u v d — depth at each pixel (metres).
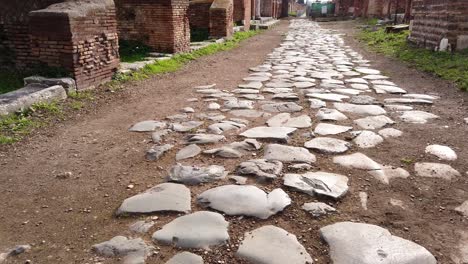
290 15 57.00
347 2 41.41
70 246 2.75
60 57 6.66
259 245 2.65
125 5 11.07
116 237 2.79
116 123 5.46
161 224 2.92
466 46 10.23
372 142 4.50
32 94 5.84
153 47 11.30
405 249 2.59
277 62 11.19
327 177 3.59
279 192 3.31
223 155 4.11
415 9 13.00
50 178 3.80
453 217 3.02
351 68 9.92
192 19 16.70
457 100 6.46
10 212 3.22
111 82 7.71
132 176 3.79
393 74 9.00
